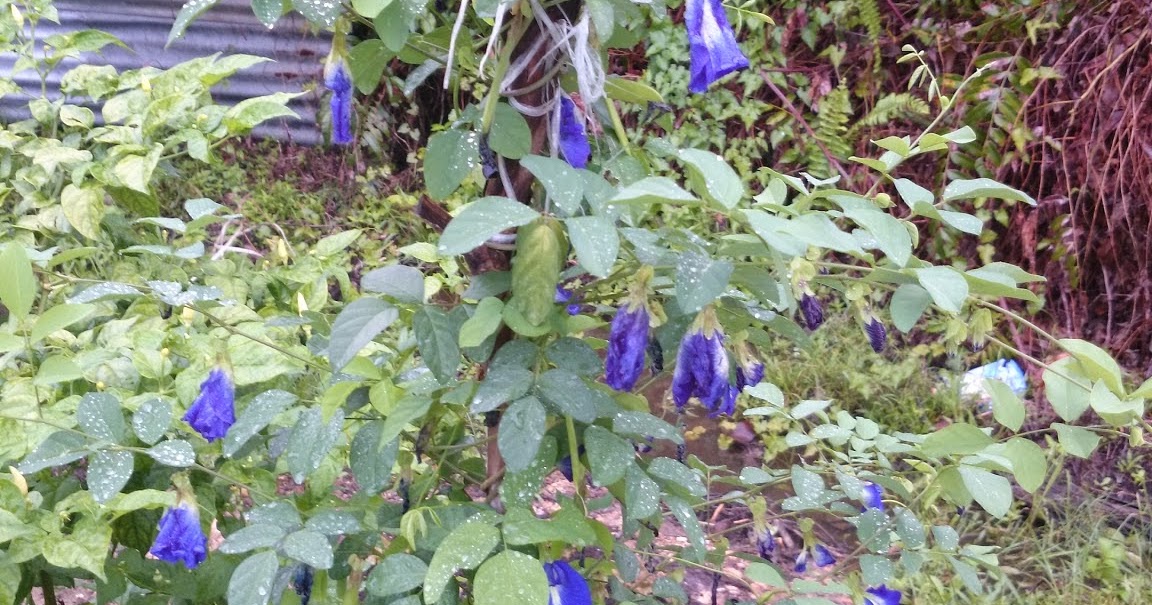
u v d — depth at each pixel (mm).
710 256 1157
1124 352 4211
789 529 3049
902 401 3740
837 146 4609
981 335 1327
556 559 1152
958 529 3043
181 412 1455
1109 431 1300
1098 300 4332
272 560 1121
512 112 1156
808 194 1217
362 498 1393
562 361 1153
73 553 1203
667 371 1481
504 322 1216
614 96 1424
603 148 1530
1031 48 4258
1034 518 3146
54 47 2131
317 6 1057
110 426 1213
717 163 981
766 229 941
